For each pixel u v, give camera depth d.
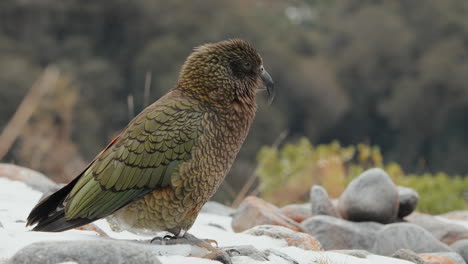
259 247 7.59
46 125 12.73
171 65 56.25
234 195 16.11
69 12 56.81
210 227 8.57
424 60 71.50
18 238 6.20
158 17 60.59
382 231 9.05
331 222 9.21
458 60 71.88
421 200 14.70
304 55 73.44
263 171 16.22
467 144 70.75
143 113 6.54
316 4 88.44
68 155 12.93
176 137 6.33
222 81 6.68
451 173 70.56
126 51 59.34
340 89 69.25
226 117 6.61
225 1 65.75
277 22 74.31
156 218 6.41
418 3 77.38
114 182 6.32
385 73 73.44
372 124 74.31
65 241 5.29
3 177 10.49
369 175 10.01
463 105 70.25
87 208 6.32
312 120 65.50
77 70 52.25
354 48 73.56
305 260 6.83
